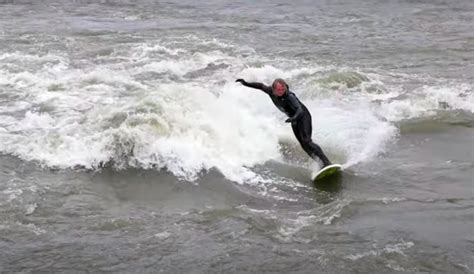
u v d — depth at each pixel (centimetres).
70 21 4903
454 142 2275
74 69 3225
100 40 4069
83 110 2477
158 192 1777
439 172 1967
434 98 2773
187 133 2073
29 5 5825
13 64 3256
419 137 2328
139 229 1525
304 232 1523
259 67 3325
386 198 1750
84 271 1324
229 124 2198
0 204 1633
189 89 2397
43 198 1688
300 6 6156
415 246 1452
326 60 3659
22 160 1945
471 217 1622
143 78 3080
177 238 1479
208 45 3981
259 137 2164
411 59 3734
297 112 1908
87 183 1808
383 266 1358
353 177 1919
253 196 1764
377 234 1515
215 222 1575
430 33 4631
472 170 1983
